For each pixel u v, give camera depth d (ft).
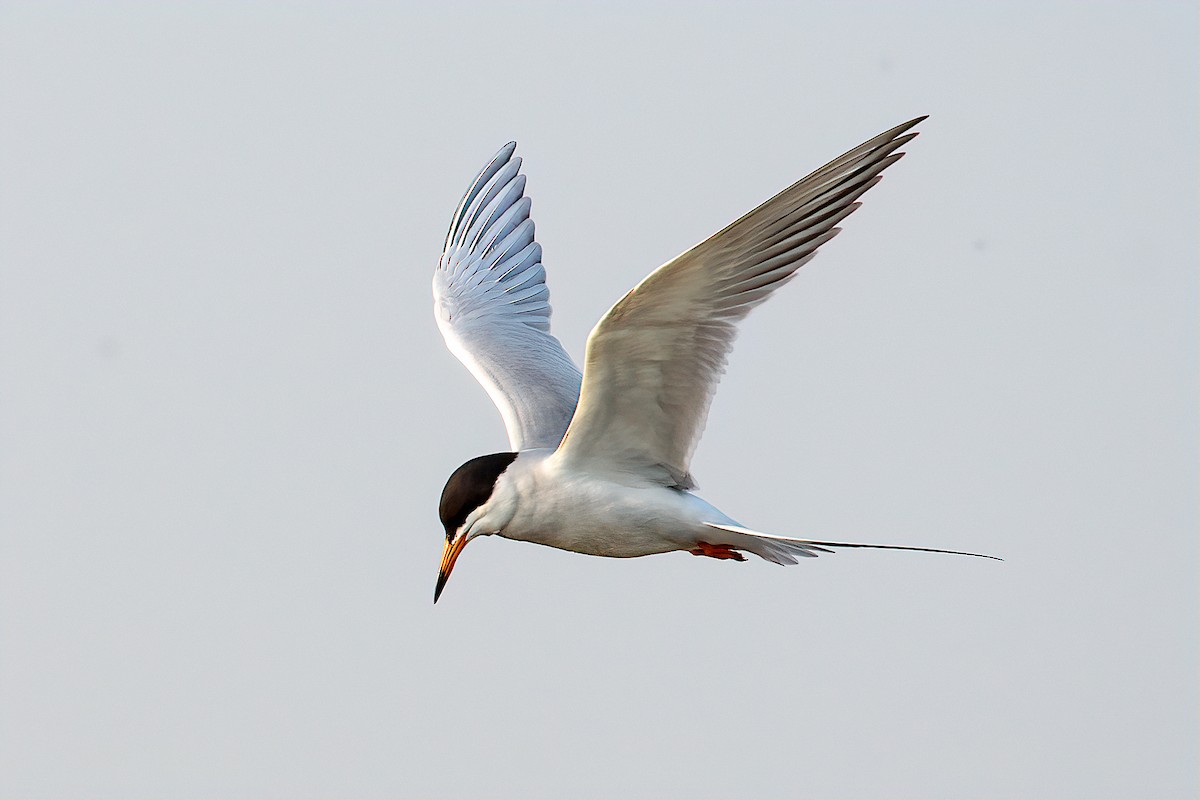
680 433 39.24
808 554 39.81
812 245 35.83
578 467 40.11
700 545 40.93
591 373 37.91
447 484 40.98
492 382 46.65
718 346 37.40
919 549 37.17
